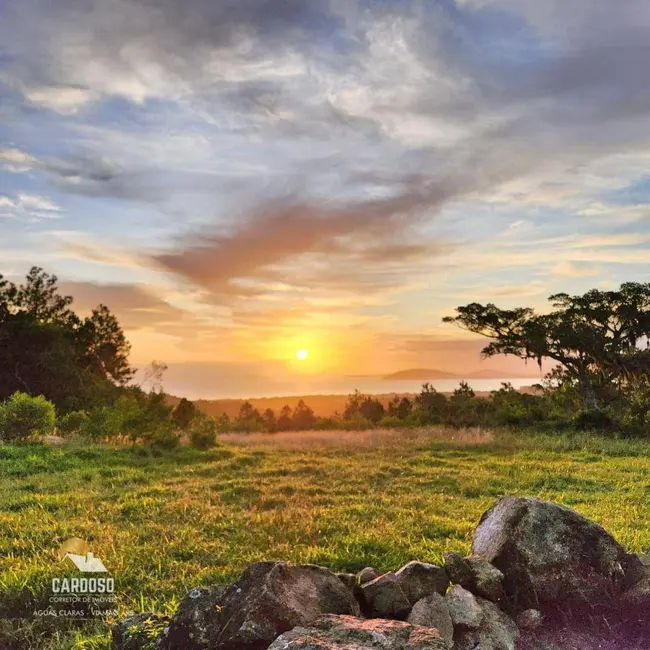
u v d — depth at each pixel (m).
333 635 4.32
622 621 5.36
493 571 5.63
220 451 20.27
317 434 31.42
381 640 4.21
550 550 5.74
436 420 35.84
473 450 20.89
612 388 37.09
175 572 7.26
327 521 9.58
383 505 11.09
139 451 19.09
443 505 11.17
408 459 17.84
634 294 36.28
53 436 22.84
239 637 4.47
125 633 5.16
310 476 14.77
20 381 40.44
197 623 4.75
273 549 7.98
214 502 11.49
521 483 13.69
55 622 6.07
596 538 5.91
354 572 7.19
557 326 37.94
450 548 7.92
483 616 5.14
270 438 28.98
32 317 42.97
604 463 17.33
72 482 13.49
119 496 11.91
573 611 5.51
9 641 5.66
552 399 37.09
